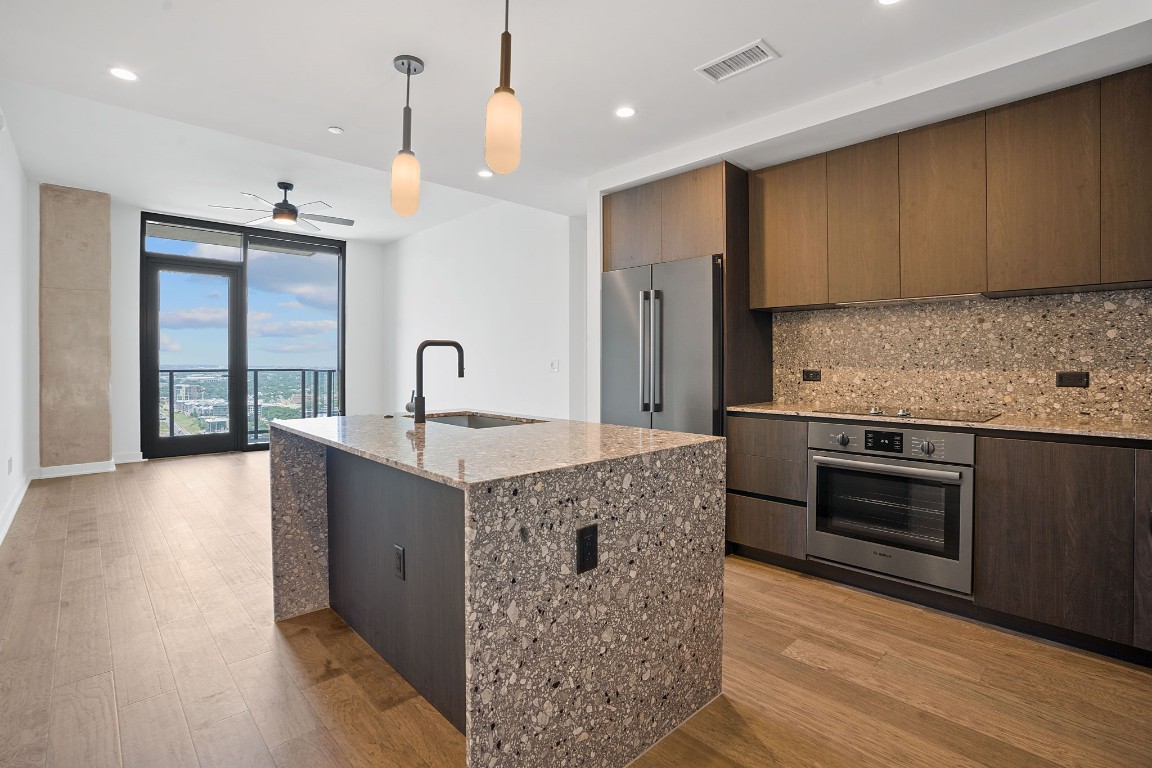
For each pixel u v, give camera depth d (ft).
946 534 8.39
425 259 24.04
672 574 5.77
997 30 7.67
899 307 10.75
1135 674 6.79
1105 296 8.60
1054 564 7.47
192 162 15.49
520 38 7.99
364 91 9.53
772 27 7.71
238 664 6.93
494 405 20.47
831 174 10.67
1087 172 7.97
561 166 13.05
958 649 7.40
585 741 4.98
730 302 11.34
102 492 15.74
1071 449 7.32
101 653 7.16
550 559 4.67
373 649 7.32
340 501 8.16
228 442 22.71
